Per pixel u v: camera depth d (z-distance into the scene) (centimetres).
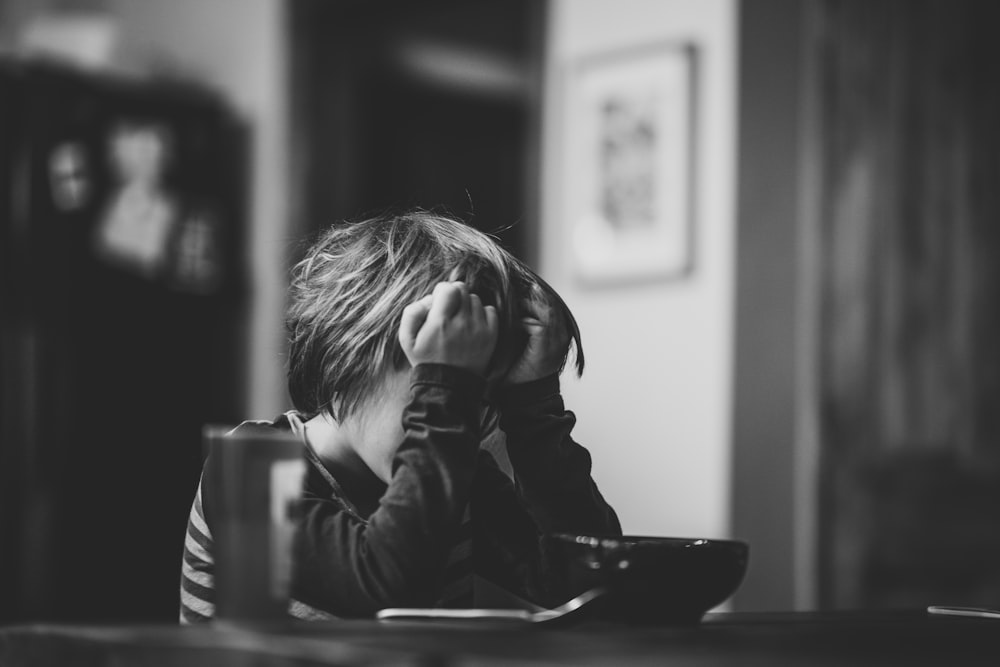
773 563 346
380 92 449
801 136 350
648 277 366
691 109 360
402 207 165
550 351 131
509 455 132
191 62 493
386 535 114
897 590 343
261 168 476
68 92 445
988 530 334
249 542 96
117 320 448
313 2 467
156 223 455
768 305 349
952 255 342
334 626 99
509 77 405
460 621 109
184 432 460
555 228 387
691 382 357
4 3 525
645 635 101
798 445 347
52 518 434
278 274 466
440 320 119
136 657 86
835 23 349
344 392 130
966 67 341
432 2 432
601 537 117
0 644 100
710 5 359
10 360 434
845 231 347
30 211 437
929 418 343
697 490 354
